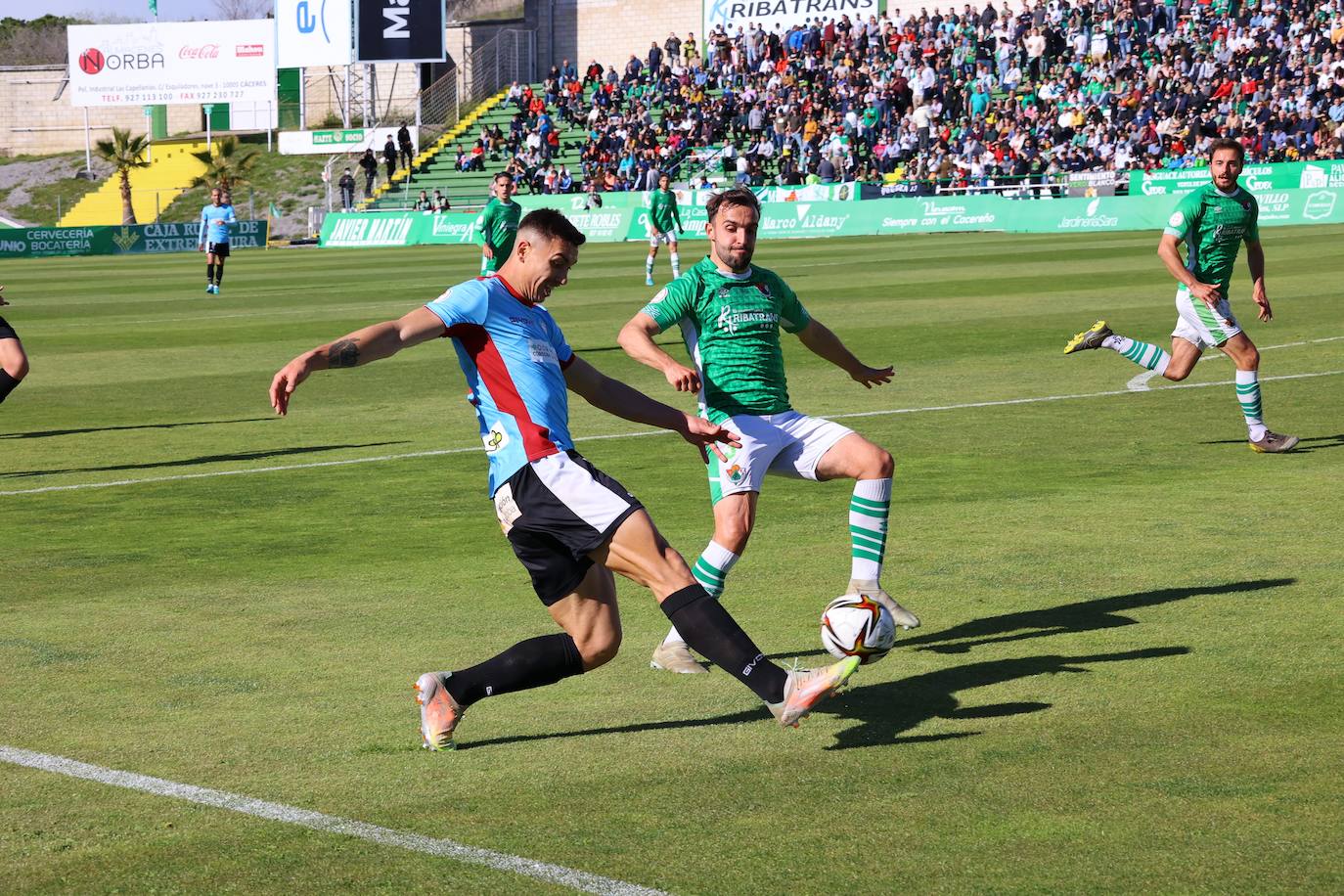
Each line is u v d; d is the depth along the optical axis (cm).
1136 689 666
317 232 7244
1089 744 594
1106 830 505
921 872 475
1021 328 2338
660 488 1204
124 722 648
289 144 8369
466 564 953
